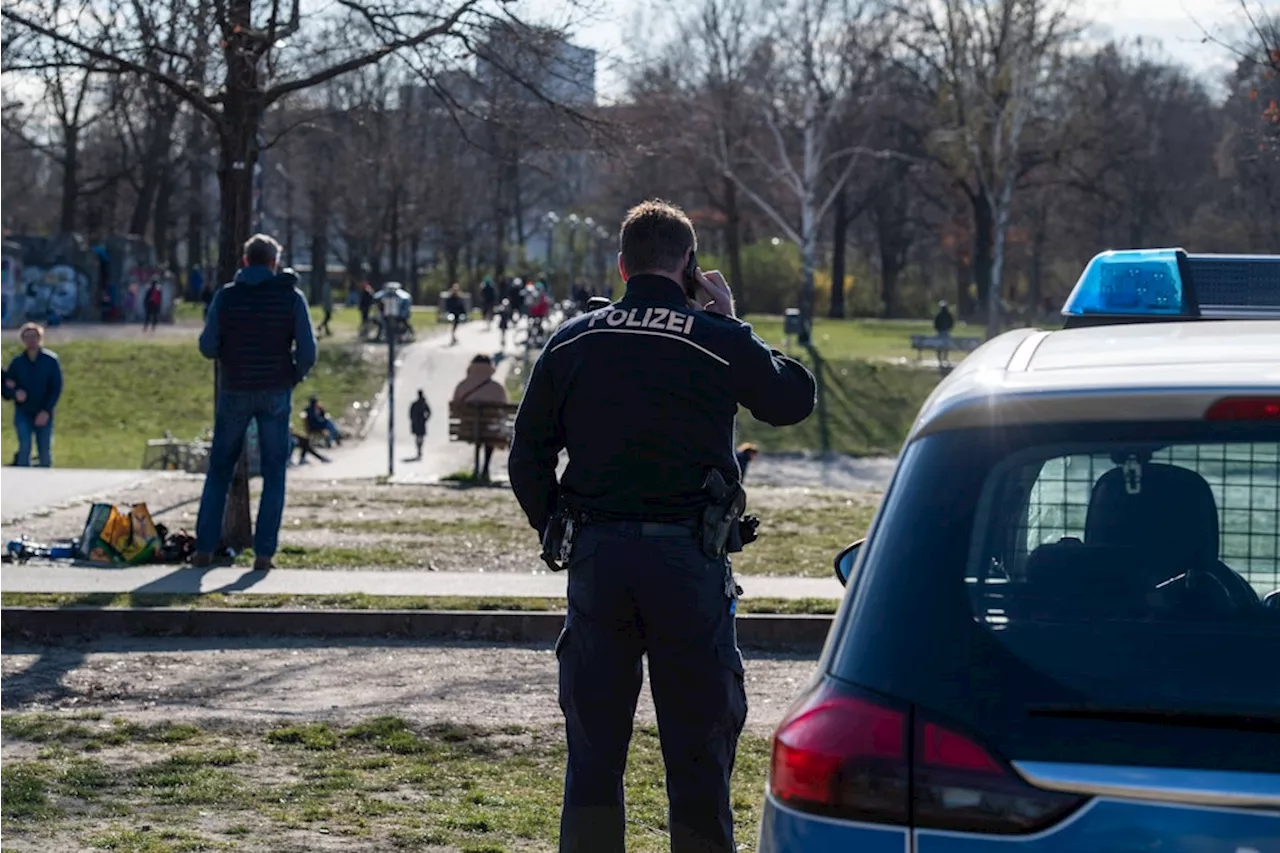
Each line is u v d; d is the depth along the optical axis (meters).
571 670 4.52
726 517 4.44
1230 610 2.84
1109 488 3.11
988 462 2.95
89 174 78.56
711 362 4.44
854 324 75.94
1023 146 62.34
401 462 32.53
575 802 4.50
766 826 2.90
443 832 5.96
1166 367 3.02
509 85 14.17
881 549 2.95
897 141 71.50
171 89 12.58
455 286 63.41
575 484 4.50
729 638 4.52
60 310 58.19
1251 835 2.55
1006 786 2.65
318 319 63.03
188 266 84.88
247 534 12.98
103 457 33.97
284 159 56.38
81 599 10.22
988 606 2.84
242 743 7.36
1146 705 2.67
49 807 6.17
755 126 61.41
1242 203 45.88
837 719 2.79
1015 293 93.06
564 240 87.25
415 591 10.75
